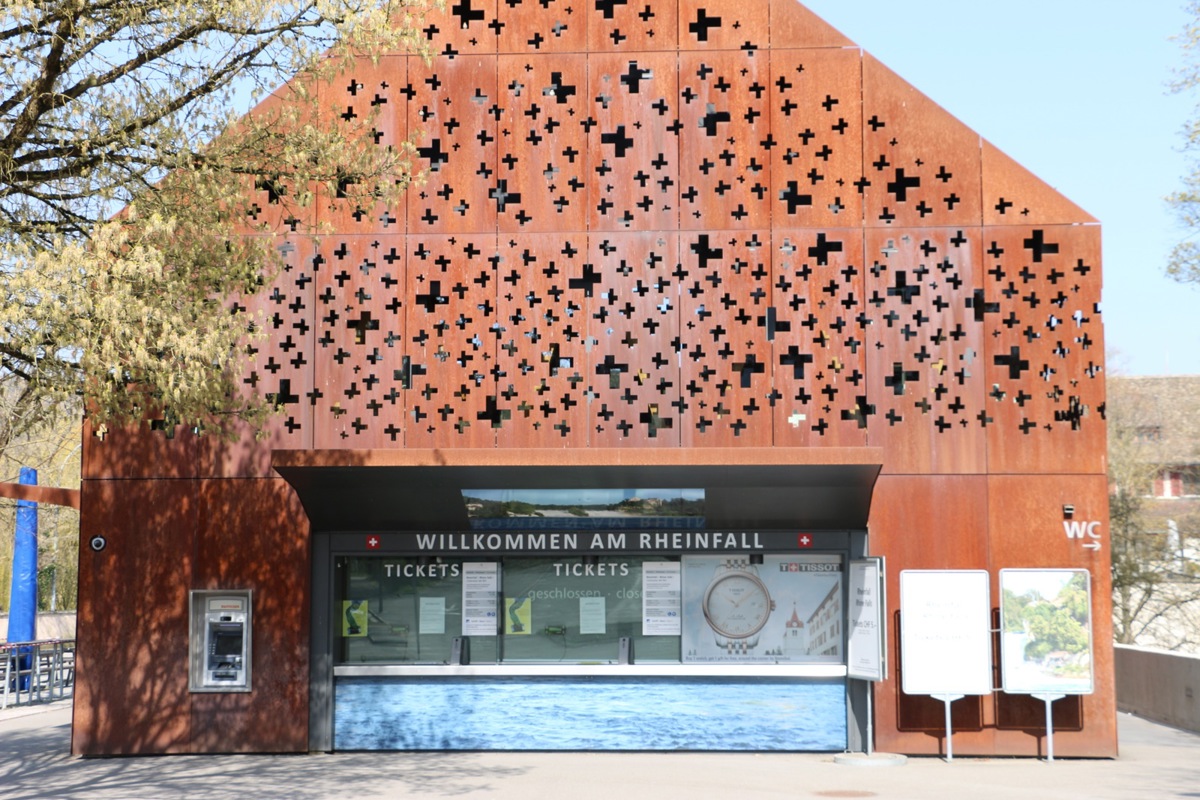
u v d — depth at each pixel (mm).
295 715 15422
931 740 14984
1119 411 38438
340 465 14383
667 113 15797
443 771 13891
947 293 15398
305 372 15641
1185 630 36188
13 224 11875
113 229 11344
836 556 15555
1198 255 23062
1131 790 12469
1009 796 12125
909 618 14625
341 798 12102
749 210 15625
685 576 15695
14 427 13891
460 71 15945
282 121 13164
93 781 13445
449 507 15250
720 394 15398
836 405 15328
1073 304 15312
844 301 15477
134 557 15617
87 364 11469
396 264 15727
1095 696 14914
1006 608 14680
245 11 11836
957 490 15188
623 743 15391
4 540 36281
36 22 11180
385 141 15875
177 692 15469
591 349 15492
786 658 15508
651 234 15617
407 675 15539
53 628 34500
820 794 12266
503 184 15867
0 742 17234
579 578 15773
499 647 15711
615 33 15914
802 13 15812
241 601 15586
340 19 12148
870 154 15602
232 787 12875
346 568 15859
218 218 12945
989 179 15492
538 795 12242
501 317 15609
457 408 15523
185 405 12617
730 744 15320
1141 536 34719
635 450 14312
